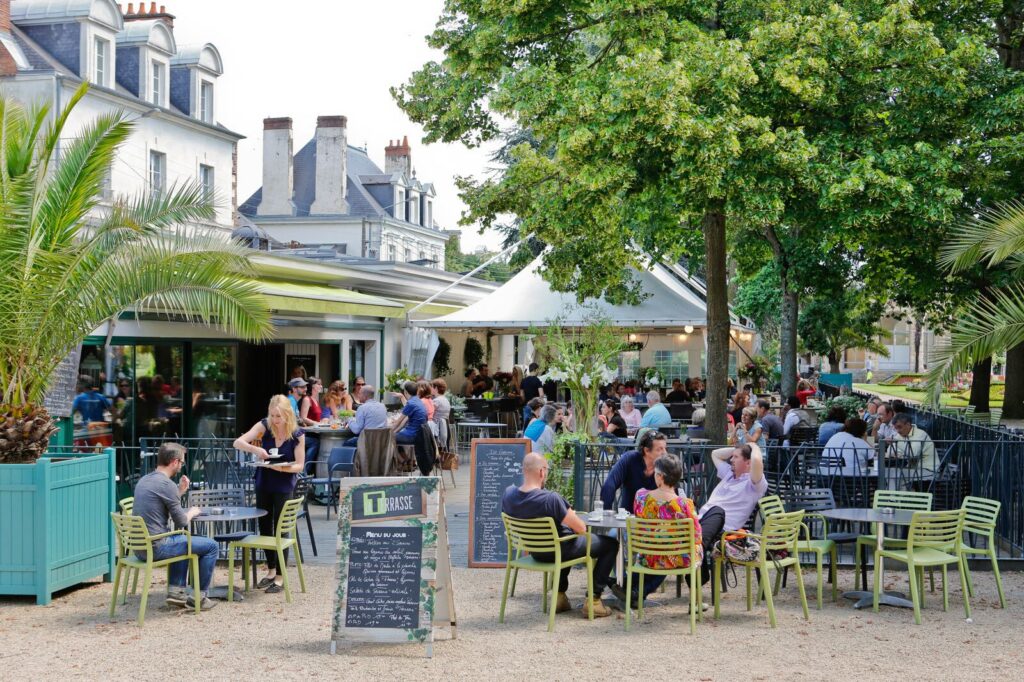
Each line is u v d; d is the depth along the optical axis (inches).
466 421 849.5
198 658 284.7
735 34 551.2
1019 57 706.2
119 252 392.5
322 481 544.1
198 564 344.5
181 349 633.0
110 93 781.9
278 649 294.5
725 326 550.6
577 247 729.0
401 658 286.0
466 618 335.0
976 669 274.7
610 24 534.3
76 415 532.7
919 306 796.0
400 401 840.9
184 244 404.2
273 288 660.7
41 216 383.6
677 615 339.0
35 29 791.7
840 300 1163.3
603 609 337.1
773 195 484.4
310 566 414.0
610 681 263.9
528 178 669.9
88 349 547.2
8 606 349.4
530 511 324.2
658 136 473.1
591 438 476.7
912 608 346.9
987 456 431.2
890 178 493.4
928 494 388.8
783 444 612.7
